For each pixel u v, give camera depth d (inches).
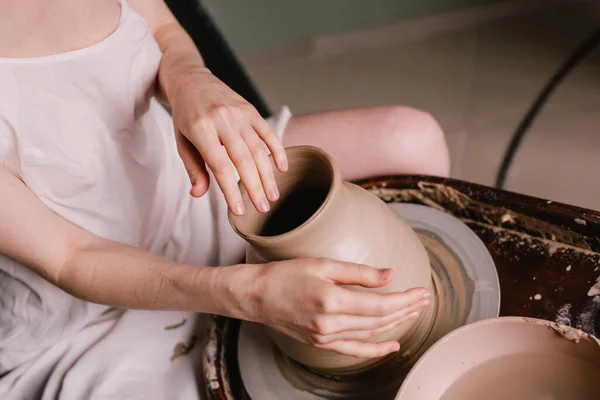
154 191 41.3
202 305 28.3
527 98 84.1
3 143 31.8
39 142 33.2
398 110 41.7
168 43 41.2
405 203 37.6
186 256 43.0
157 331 37.7
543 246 32.9
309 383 30.9
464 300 31.5
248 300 25.8
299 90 100.7
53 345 39.1
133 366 36.0
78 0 35.4
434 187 37.0
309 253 25.6
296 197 29.2
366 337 24.8
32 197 33.0
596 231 31.1
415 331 29.6
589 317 29.6
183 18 59.7
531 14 98.0
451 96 89.0
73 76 34.8
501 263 33.5
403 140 40.6
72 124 34.6
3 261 36.5
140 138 39.8
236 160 26.3
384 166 41.5
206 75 32.9
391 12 102.7
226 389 32.5
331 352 27.5
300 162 27.6
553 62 88.1
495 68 91.0
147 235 41.6
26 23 33.9
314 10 103.0
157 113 43.4
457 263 33.1
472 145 80.1
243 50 108.4
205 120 27.5
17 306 38.1
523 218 33.8
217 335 34.7
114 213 38.0
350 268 24.0
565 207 32.2
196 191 28.0
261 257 27.2
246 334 34.0
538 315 30.8
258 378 31.9
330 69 103.1
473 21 100.7
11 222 31.9
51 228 33.2
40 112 33.3
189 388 34.9
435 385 25.3
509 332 25.5
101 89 36.1
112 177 37.3
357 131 41.9
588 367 24.1
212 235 42.6
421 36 103.0
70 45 34.7
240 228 25.8
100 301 32.9
